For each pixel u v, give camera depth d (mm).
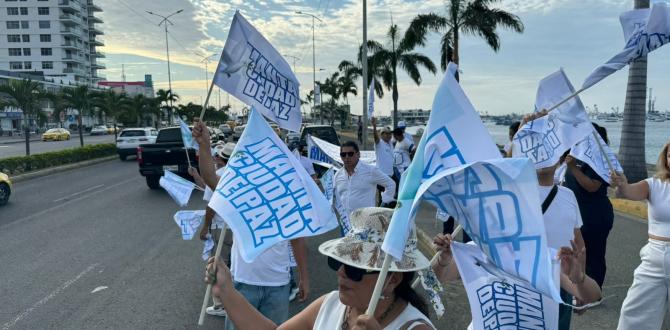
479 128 1583
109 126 68562
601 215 4172
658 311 3268
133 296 5305
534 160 2900
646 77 11102
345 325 1801
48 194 13141
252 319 1992
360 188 5250
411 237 1657
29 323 4625
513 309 2023
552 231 2826
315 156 7539
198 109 66875
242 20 2607
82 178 16906
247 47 2639
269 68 2686
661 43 2746
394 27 30625
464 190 1546
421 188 1388
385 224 1658
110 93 37031
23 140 47844
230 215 1872
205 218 4195
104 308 4973
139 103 47562
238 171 2014
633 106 11164
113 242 7777
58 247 7488
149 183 13945
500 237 1508
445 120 1584
